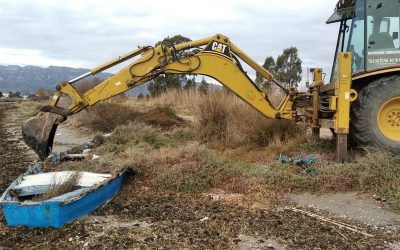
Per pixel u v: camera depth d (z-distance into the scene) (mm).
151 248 4594
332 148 8602
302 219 5527
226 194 6590
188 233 5020
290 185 6727
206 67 8352
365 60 7602
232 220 5453
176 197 6445
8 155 10367
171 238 4867
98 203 5848
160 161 7566
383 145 7477
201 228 5180
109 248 4594
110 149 8859
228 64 8344
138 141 9750
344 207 5988
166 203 6152
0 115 25406
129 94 22875
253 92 8477
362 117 7539
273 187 6734
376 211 5797
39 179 6059
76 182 6004
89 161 7586
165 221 5422
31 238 4855
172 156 7668
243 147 9508
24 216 5105
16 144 12344
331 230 5164
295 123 9859
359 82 7859
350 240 4875
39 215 5082
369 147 7410
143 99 21141
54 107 8305
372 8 7609
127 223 5359
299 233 5055
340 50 9039
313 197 6422
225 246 4676
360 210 5855
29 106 34000
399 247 4703
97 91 8312
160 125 12477
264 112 8578
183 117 14312
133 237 4891
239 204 6121
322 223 5406
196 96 16547
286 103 8648
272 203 6168
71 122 15773
